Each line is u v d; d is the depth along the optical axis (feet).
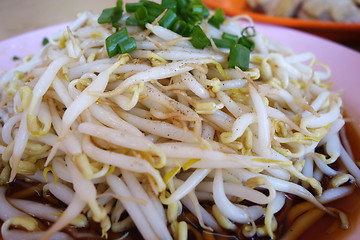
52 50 0.58
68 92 0.47
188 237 0.46
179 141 0.47
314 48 0.86
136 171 0.42
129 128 0.44
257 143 0.48
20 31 1.05
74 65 0.53
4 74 0.73
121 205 0.45
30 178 0.52
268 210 0.46
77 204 0.42
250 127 0.50
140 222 0.43
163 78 0.49
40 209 0.47
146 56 0.52
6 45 0.83
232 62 0.53
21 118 0.48
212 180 0.50
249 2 1.33
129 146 0.42
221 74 0.53
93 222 0.45
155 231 0.43
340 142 0.63
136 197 0.44
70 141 0.43
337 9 1.16
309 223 0.48
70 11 1.20
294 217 0.49
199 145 0.44
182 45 0.55
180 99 0.50
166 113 0.46
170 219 0.45
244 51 0.53
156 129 0.46
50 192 0.50
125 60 0.50
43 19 1.14
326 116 0.54
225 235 0.46
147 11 0.60
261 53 0.65
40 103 0.47
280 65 0.61
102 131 0.43
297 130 0.50
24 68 0.65
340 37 1.10
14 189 0.52
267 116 0.47
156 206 0.45
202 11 0.62
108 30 0.60
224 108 0.51
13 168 0.46
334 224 0.48
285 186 0.49
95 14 0.67
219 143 0.46
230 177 0.48
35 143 0.49
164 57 0.52
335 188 0.53
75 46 0.55
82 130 0.43
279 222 0.48
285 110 0.56
